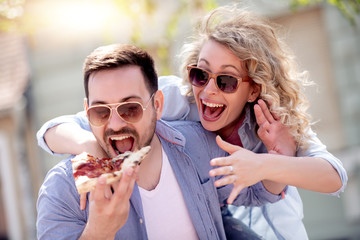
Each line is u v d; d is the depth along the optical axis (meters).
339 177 2.30
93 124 2.12
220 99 2.55
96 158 1.96
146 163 2.28
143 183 2.27
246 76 2.59
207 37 2.68
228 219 3.03
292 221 2.92
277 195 2.54
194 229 2.32
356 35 6.66
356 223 6.57
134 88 2.12
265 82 2.59
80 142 2.27
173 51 6.09
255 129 2.75
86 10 4.49
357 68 6.72
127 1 4.25
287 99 2.71
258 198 2.59
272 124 2.49
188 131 2.54
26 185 7.90
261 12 6.84
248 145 2.79
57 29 7.53
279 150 2.45
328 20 6.74
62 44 7.66
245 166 2.00
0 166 8.00
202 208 2.34
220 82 2.52
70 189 2.10
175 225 2.28
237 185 1.98
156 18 6.34
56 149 2.34
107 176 1.84
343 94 6.79
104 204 1.79
